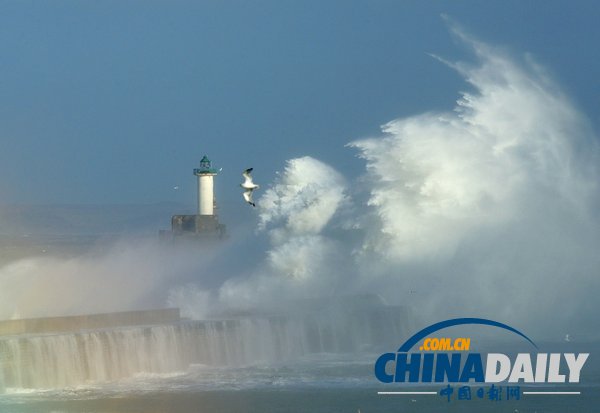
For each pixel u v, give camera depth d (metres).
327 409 124.88
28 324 139.88
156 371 145.62
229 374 145.62
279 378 142.50
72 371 136.12
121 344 142.12
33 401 125.50
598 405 128.75
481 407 127.44
